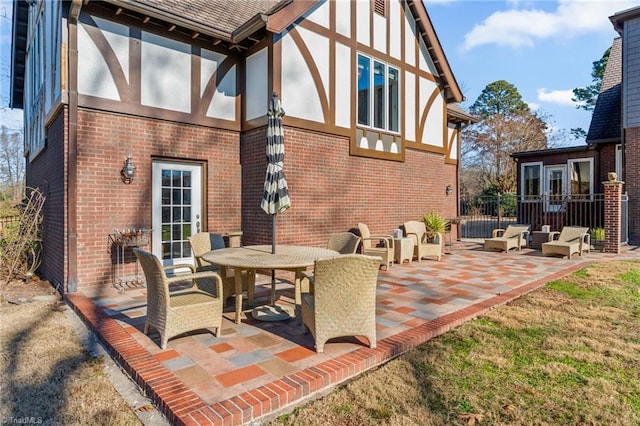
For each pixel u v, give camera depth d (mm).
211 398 2738
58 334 4344
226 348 3719
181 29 7039
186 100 7254
